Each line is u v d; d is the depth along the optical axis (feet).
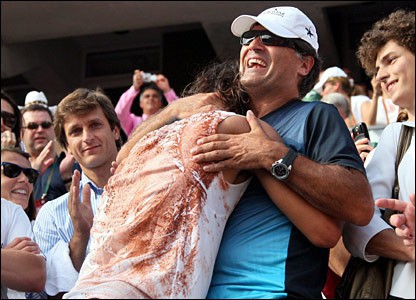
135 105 20.15
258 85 8.18
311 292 7.23
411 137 7.75
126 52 27.02
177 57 25.61
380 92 14.38
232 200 7.48
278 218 7.43
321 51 22.89
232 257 7.34
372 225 7.54
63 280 9.09
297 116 7.85
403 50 7.66
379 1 22.25
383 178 7.75
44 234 9.97
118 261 7.00
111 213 7.38
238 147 7.29
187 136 7.48
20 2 22.84
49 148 12.58
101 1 22.58
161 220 7.10
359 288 7.52
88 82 27.20
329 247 7.30
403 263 7.45
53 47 26.50
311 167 7.14
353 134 8.96
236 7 21.76
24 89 27.07
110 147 10.85
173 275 6.87
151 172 7.37
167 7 22.47
